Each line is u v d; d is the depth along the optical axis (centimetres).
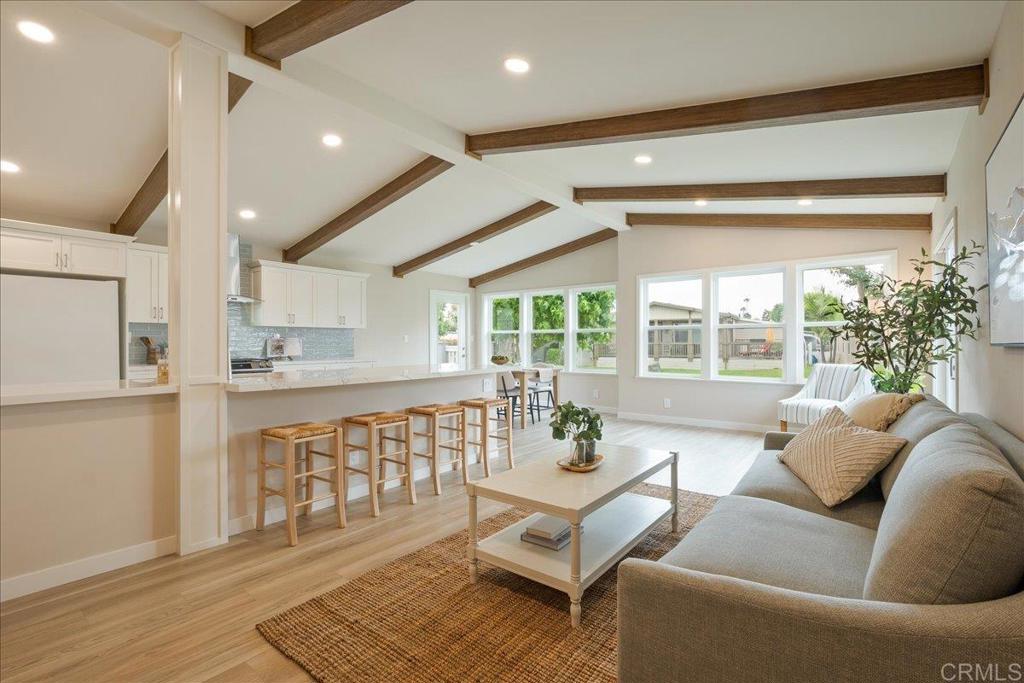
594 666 177
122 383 274
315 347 709
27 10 261
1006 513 109
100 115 353
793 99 299
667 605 127
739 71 279
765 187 476
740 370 638
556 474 253
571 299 845
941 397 463
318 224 602
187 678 171
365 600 220
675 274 679
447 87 334
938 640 102
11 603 215
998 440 184
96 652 184
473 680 170
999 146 216
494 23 252
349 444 353
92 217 502
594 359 826
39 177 421
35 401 223
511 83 322
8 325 415
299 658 180
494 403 442
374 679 170
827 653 110
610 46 264
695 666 123
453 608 213
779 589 119
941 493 118
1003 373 228
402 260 798
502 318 937
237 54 283
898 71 267
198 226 274
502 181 496
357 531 301
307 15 258
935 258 475
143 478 258
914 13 213
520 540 243
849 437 234
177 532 268
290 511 282
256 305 623
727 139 373
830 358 574
